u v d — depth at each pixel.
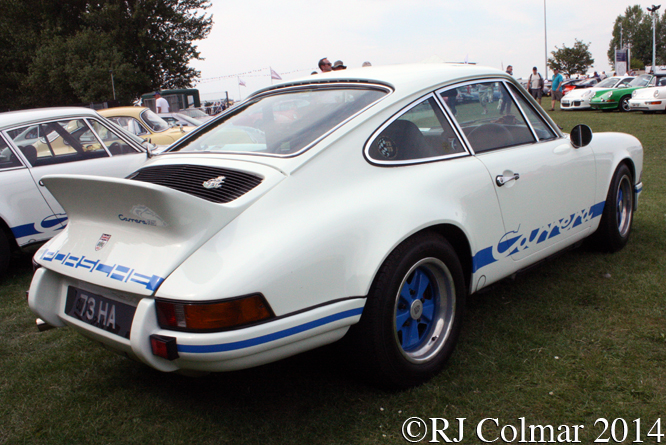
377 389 2.36
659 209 5.17
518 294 3.32
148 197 1.82
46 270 2.29
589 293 3.25
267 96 2.90
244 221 1.94
